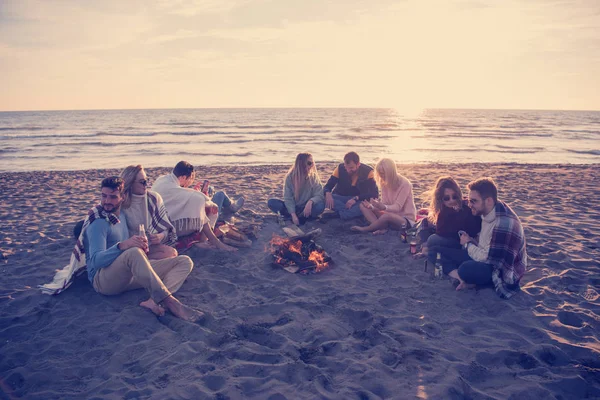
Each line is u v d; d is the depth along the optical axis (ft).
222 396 8.29
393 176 18.51
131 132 123.03
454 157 63.10
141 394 8.36
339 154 66.39
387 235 18.98
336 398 8.27
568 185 34.27
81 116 294.05
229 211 21.85
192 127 151.84
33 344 10.31
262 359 9.68
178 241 16.19
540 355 9.86
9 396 8.39
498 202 12.89
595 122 219.00
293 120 220.64
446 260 14.39
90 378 9.07
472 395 8.47
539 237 19.02
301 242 16.15
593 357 9.68
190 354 9.81
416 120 227.40
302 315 11.87
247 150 73.05
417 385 8.68
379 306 12.49
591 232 19.83
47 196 29.45
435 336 10.76
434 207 14.78
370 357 9.79
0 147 78.48
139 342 10.36
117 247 11.62
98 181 37.24
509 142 92.27
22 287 13.69
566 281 14.08
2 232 19.76
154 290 11.39
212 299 12.89
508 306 12.18
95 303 12.36
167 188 15.81
